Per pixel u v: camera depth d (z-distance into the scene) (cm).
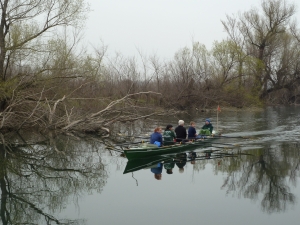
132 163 1351
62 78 2120
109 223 782
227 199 930
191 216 814
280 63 4050
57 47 2097
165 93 3438
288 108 4197
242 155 1451
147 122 2616
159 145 1416
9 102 1947
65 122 1998
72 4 2048
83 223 787
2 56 1955
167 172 1207
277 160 1360
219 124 2467
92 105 2325
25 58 1967
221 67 3841
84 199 962
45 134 1991
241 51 3816
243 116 3086
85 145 1727
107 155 1514
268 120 2727
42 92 1928
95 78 2377
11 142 1773
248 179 1114
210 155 1466
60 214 859
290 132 2069
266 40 3938
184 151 1511
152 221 788
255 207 872
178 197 947
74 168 1324
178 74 3691
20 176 1225
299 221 787
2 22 1936
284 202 907
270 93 4572
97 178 1166
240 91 3803
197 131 2133
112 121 2048
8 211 898
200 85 3744
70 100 2138
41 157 1491
